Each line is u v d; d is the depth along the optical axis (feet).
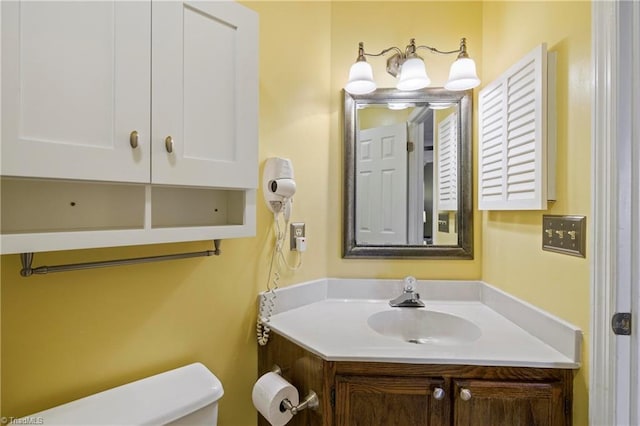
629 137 2.84
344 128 5.22
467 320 4.35
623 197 2.84
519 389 3.22
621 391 2.86
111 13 2.48
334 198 5.26
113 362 3.15
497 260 4.66
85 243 2.42
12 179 2.28
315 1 5.03
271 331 4.13
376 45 5.27
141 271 3.34
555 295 3.50
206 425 3.18
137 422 2.77
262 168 4.38
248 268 4.25
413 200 5.30
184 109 2.91
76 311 2.94
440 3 5.22
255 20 3.48
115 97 2.50
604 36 2.92
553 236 3.52
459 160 5.16
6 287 2.61
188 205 3.46
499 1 4.67
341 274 5.23
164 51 2.77
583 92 3.16
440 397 3.26
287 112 4.67
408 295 4.90
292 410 3.52
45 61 2.20
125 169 2.55
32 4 2.15
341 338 3.73
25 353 2.69
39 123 2.17
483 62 5.10
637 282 2.82
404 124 5.28
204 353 3.84
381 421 3.34
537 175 3.55
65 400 2.89
